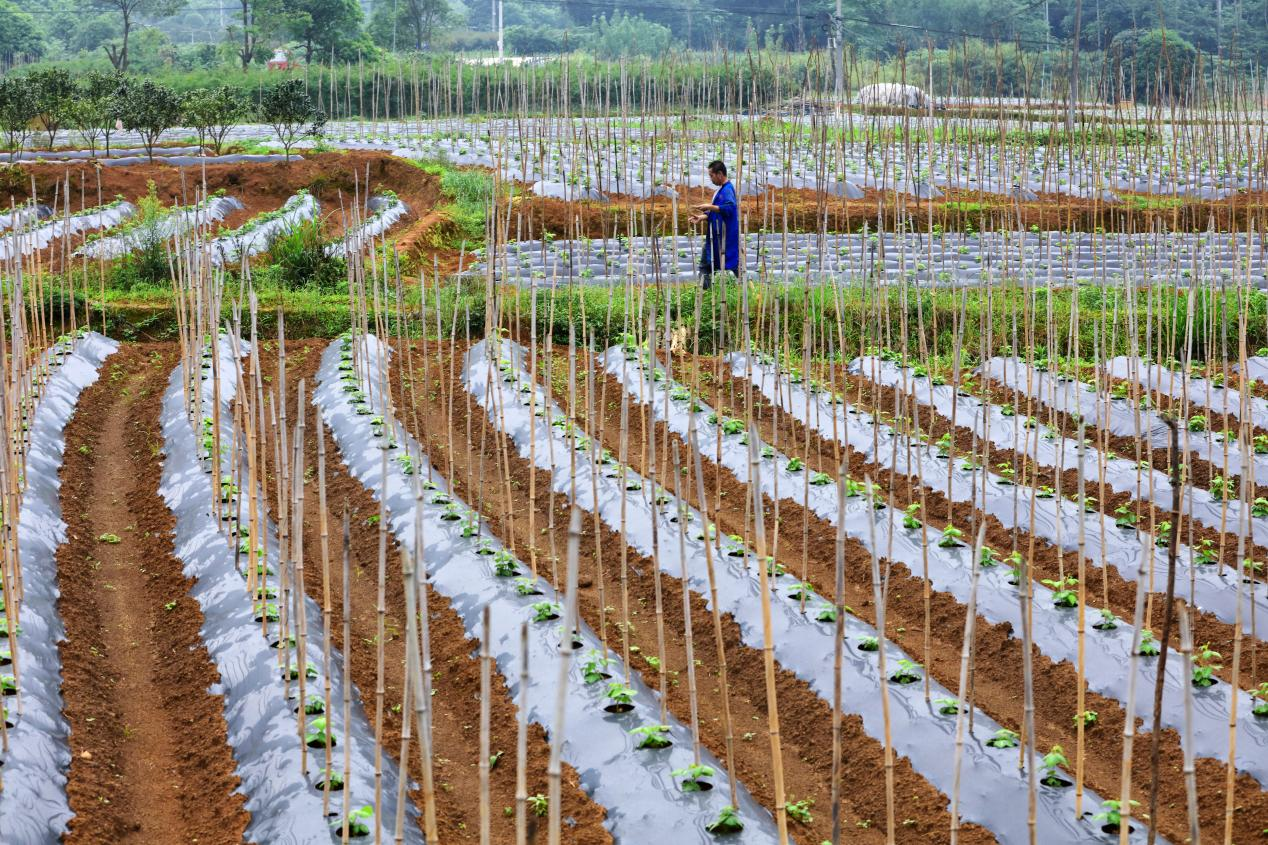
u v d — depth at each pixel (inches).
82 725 378.6
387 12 3784.5
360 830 316.2
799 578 502.9
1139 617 269.3
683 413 664.4
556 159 1402.6
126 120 1498.5
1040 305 845.2
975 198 1266.0
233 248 1068.5
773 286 671.8
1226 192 1334.9
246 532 511.8
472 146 1592.0
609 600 479.8
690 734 371.9
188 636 443.2
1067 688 410.9
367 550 526.6
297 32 3206.2
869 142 1227.2
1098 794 346.3
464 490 588.4
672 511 535.5
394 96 2321.6
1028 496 562.9
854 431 652.1
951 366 786.2
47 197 1375.5
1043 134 1556.3
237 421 488.1
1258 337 822.5
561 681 231.1
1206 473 603.2
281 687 387.5
